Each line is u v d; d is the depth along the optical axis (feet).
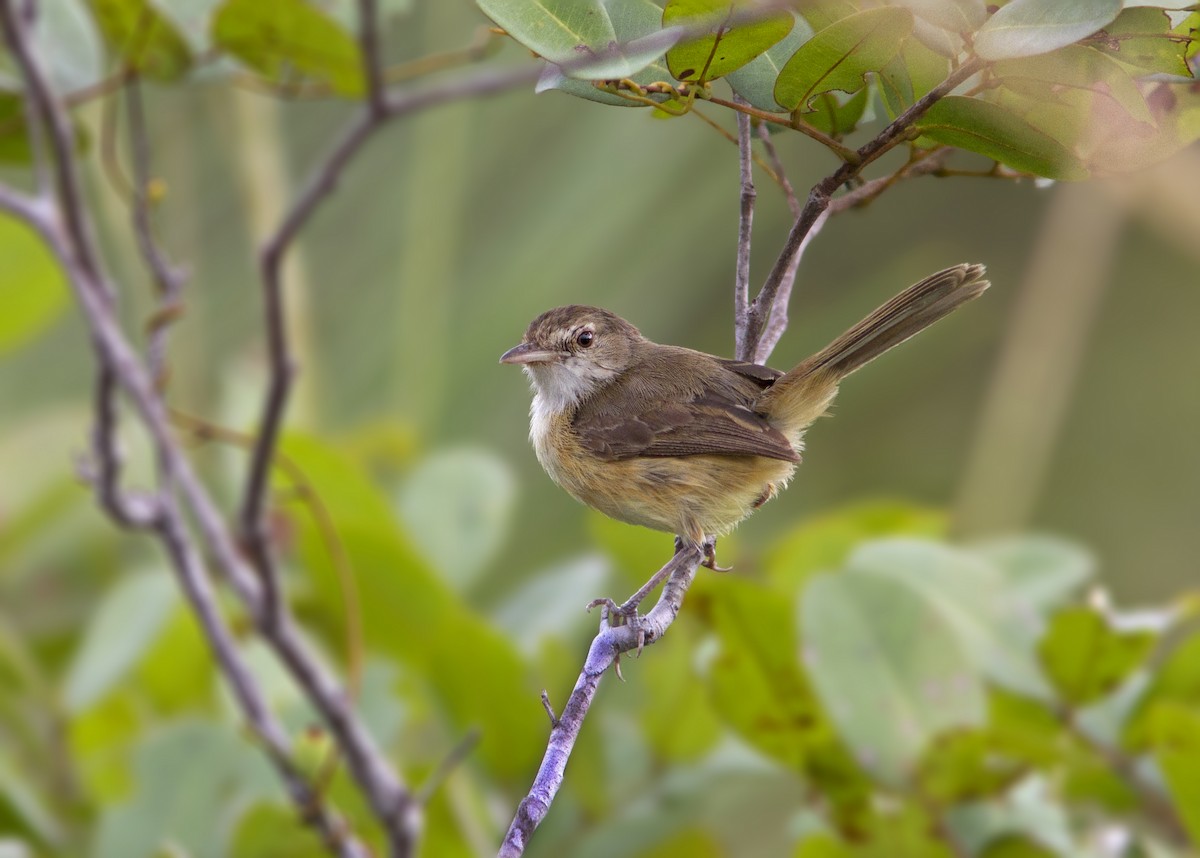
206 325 39.04
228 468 36.96
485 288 36.68
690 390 33.78
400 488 34.96
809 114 23.63
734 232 37.65
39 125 31.27
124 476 36.91
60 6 34.32
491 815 29.86
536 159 37.11
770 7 18.84
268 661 33.32
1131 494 50.16
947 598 29.40
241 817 27.04
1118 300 51.29
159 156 39.73
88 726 33.19
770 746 28.07
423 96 30.32
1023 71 19.45
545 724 29.50
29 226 33.58
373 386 36.99
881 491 44.98
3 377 40.37
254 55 32.63
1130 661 27.53
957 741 25.36
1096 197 43.52
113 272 40.14
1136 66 19.83
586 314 35.42
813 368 32.55
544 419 35.63
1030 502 43.75
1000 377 44.14
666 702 30.55
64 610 36.11
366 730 30.09
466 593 32.89
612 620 25.73
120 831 27.71
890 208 47.73
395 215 37.76
